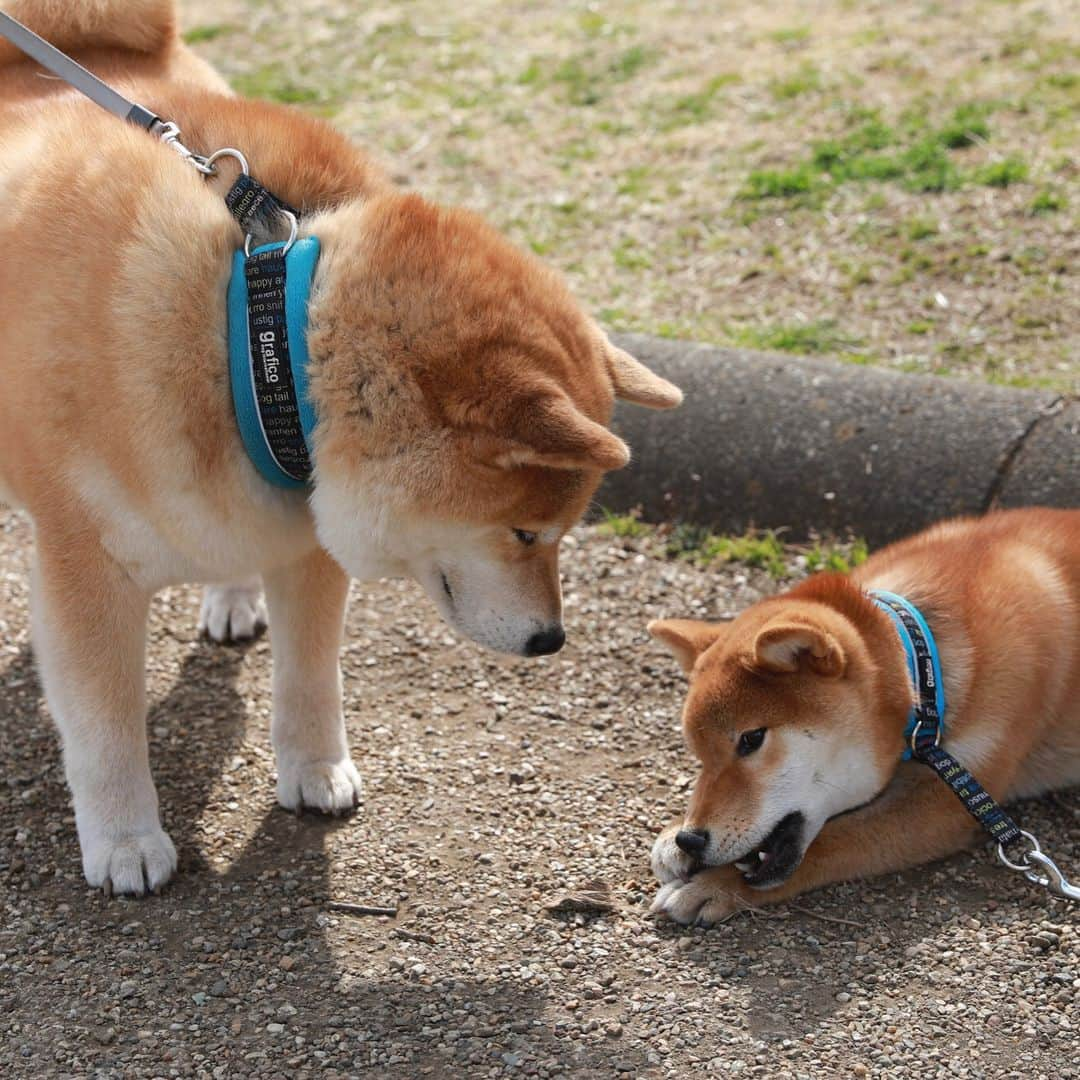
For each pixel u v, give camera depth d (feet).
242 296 6.49
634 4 13.89
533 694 7.57
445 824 7.07
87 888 6.84
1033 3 12.24
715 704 6.89
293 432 6.49
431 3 14.60
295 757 7.11
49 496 6.63
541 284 6.62
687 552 8.15
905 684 6.98
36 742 7.35
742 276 9.35
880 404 8.18
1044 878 6.82
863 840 6.88
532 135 11.44
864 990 6.53
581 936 6.71
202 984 6.56
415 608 7.94
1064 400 8.07
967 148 10.01
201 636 7.84
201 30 14.29
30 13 7.34
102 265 6.51
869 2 12.94
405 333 6.42
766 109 11.19
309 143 6.80
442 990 6.55
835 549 8.04
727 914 6.76
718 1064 6.34
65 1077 6.32
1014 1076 6.30
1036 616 7.13
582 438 6.29
